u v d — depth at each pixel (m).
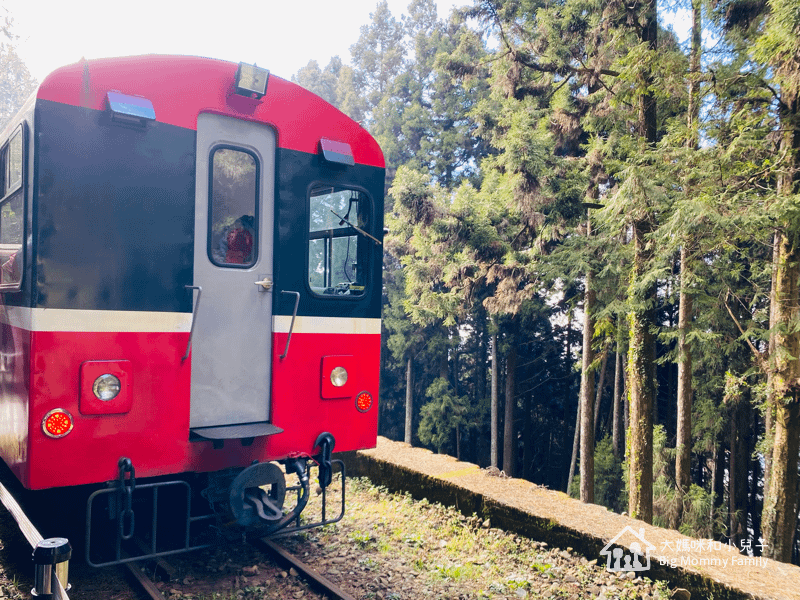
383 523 5.48
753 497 19.11
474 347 26.39
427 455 6.86
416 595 4.08
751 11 8.93
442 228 13.51
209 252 4.04
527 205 11.33
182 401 3.86
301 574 4.25
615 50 10.66
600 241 10.44
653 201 7.98
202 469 3.96
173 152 3.87
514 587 4.26
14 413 3.63
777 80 8.59
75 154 3.50
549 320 23.59
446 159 25.86
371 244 4.92
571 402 26.08
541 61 11.85
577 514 5.08
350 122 4.77
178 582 4.04
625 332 12.20
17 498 5.33
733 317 11.38
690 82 8.94
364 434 4.80
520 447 27.06
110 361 3.57
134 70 3.74
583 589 4.26
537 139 11.25
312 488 6.58
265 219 4.31
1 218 4.39
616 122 11.72
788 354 9.53
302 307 4.44
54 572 2.53
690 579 4.04
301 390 4.43
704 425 15.69
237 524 4.18
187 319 3.90
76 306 3.47
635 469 9.93
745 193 8.06
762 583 3.86
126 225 3.66
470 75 14.66
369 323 4.85
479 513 5.51
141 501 4.39
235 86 4.07
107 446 3.56
